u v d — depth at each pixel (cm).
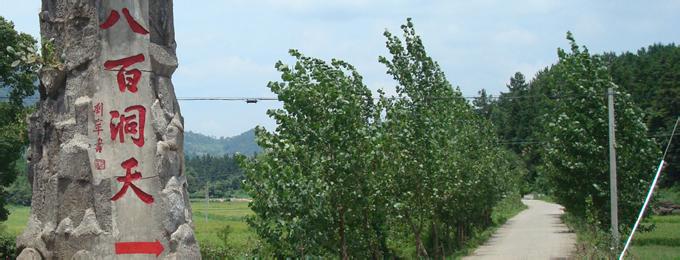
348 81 1363
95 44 1100
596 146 2220
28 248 1113
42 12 1140
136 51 1102
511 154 6831
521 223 4847
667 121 4772
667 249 2480
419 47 2003
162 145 1096
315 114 1277
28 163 1174
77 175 1091
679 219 4188
